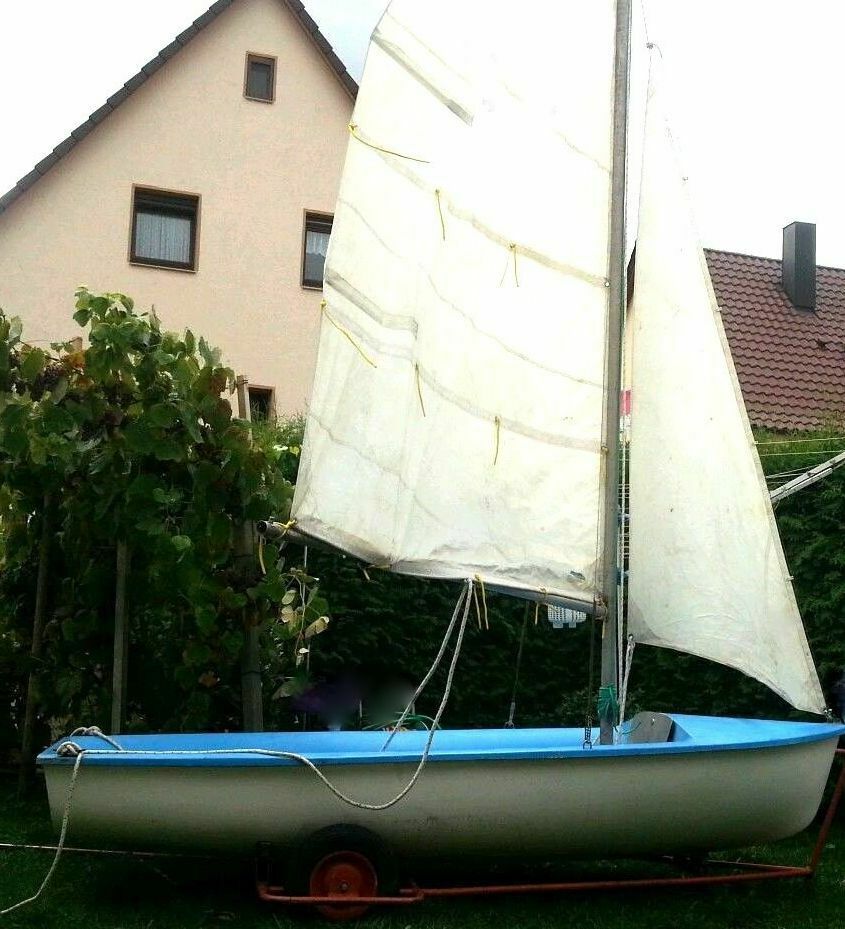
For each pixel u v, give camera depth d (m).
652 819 4.52
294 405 14.17
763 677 4.83
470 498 4.84
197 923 4.21
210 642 5.79
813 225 14.77
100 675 6.29
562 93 5.11
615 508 4.95
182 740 4.98
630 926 4.35
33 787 6.45
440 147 5.05
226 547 5.78
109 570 6.02
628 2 5.12
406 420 4.86
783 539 6.92
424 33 5.07
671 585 4.98
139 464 5.69
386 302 4.99
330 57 14.66
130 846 4.33
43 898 4.50
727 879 4.73
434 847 4.45
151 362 5.68
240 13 14.55
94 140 13.92
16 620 6.50
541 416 4.96
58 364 5.94
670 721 5.21
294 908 4.36
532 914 4.50
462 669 7.49
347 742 5.31
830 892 4.93
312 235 14.64
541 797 4.40
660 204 5.13
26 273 13.58
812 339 13.88
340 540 4.85
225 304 14.12
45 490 6.01
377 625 7.24
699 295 4.99
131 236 13.89
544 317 5.00
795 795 4.71
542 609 7.65
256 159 14.41
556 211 5.05
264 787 4.27
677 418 5.00
